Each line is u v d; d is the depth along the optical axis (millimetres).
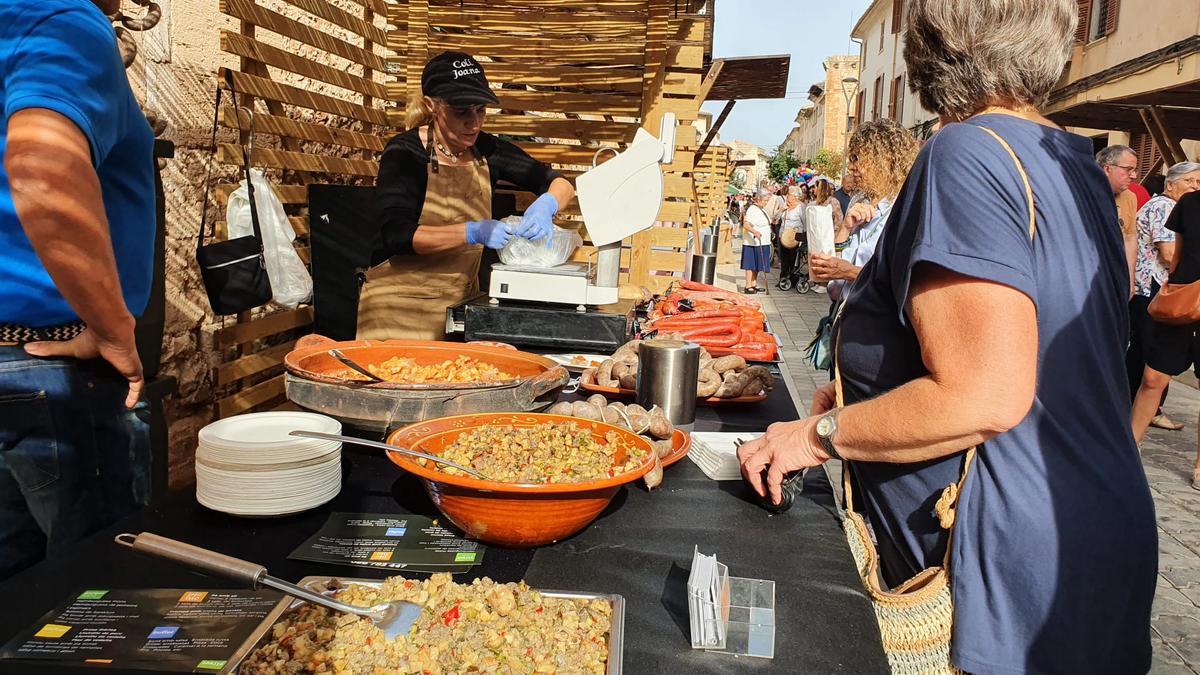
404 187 3361
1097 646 1304
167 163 3756
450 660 1074
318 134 4562
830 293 4910
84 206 1701
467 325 3041
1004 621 1320
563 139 5445
